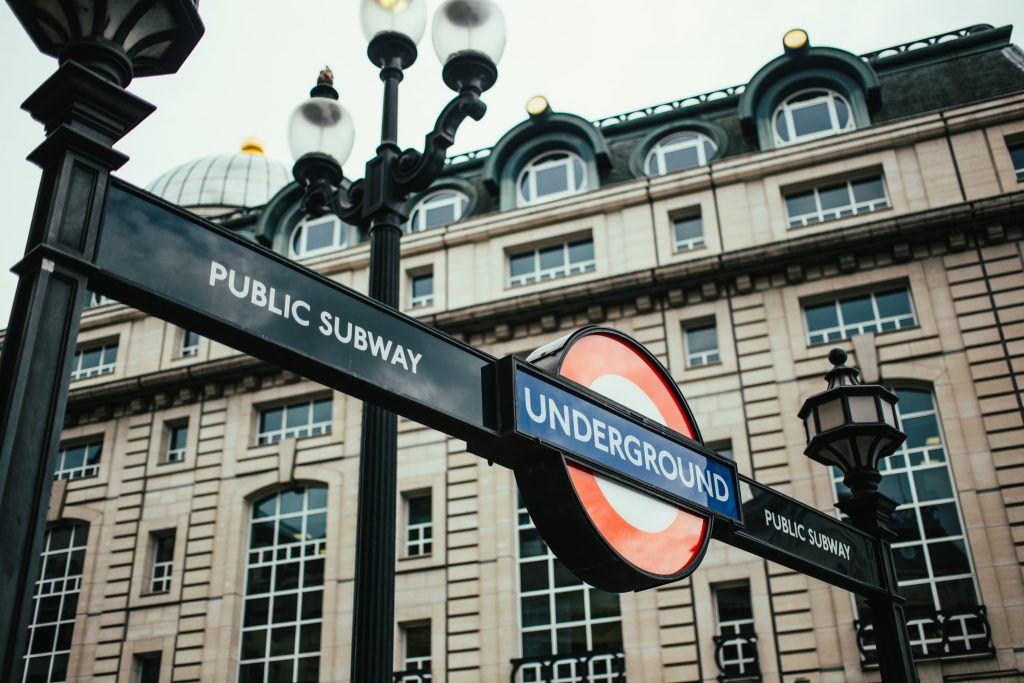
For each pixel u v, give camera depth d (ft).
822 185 97.30
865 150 95.66
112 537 106.22
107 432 112.47
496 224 104.68
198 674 95.71
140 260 10.84
